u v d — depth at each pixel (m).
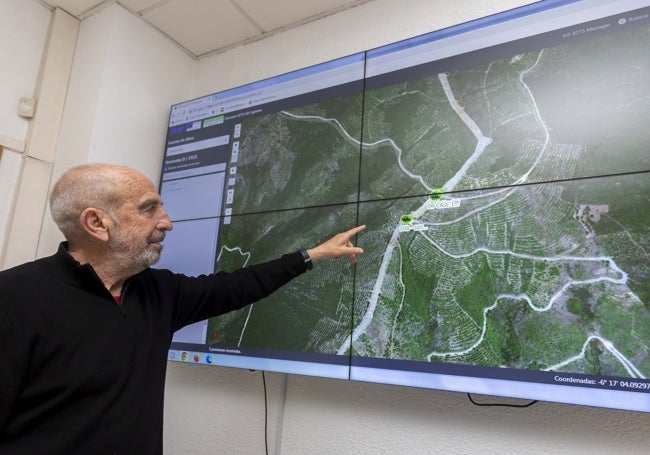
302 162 1.61
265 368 1.50
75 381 0.87
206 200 1.81
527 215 1.18
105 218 0.99
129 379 0.95
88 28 1.95
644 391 0.96
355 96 1.54
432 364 1.22
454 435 1.25
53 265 0.95
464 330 1.20
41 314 0.87
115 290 1.07
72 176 1.03
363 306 1.38
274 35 1.97
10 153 1.74
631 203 1.05
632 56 1.11
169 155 1.95
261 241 1.63
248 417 1.63
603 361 1.02
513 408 1.19
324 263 1.48
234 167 1.77
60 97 1.90
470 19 1.50
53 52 1.88
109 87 1.83
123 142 1.87
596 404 1.00
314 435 1.47
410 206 1.36
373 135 1.48
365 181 1.46
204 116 1.90
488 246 1.21
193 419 1.75
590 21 1.18
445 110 1.36
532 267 1.14
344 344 1.38
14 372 0.81
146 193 1.06
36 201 1.77
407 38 1.58
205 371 1.78
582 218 1.11
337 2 1.76
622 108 1.10
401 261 1.34
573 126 1.16
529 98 1.23
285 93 1.71
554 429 1.13
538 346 1.10
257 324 1.56
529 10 1.27
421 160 1.37
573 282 1.09
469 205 1.26
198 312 1.19
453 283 1.24
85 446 0.86
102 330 0.94
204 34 2.05
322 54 1.81
